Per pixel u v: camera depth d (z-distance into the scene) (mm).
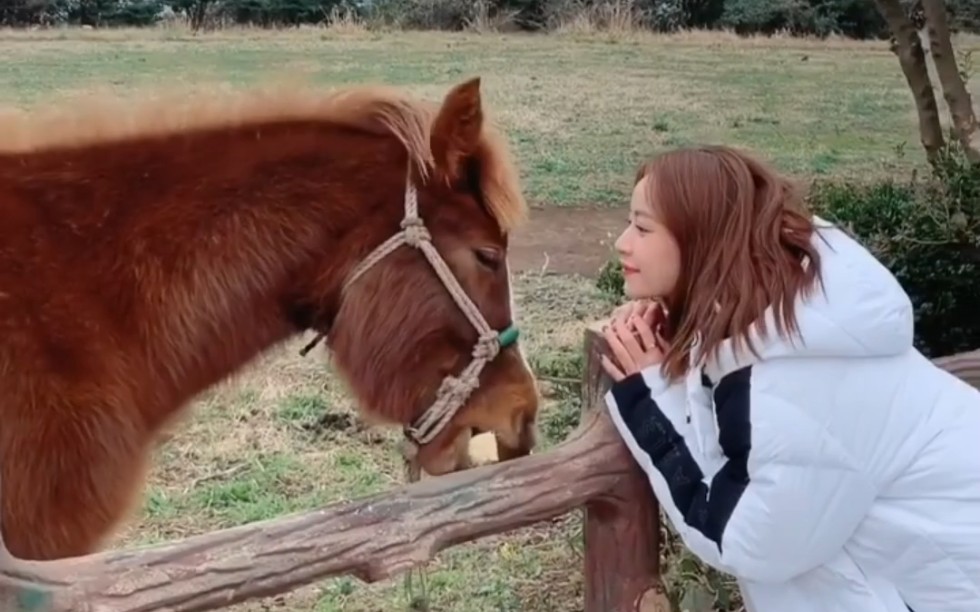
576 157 11617
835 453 1910
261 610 3682
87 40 20516
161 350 2346
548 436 4324
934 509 1961
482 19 24453
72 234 2266
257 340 2484
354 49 20031
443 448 2484
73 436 2189
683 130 13234
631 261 2094
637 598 2357
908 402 1953
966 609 1962
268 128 2469
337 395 5457
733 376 1952
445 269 2420
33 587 1612
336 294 2465
